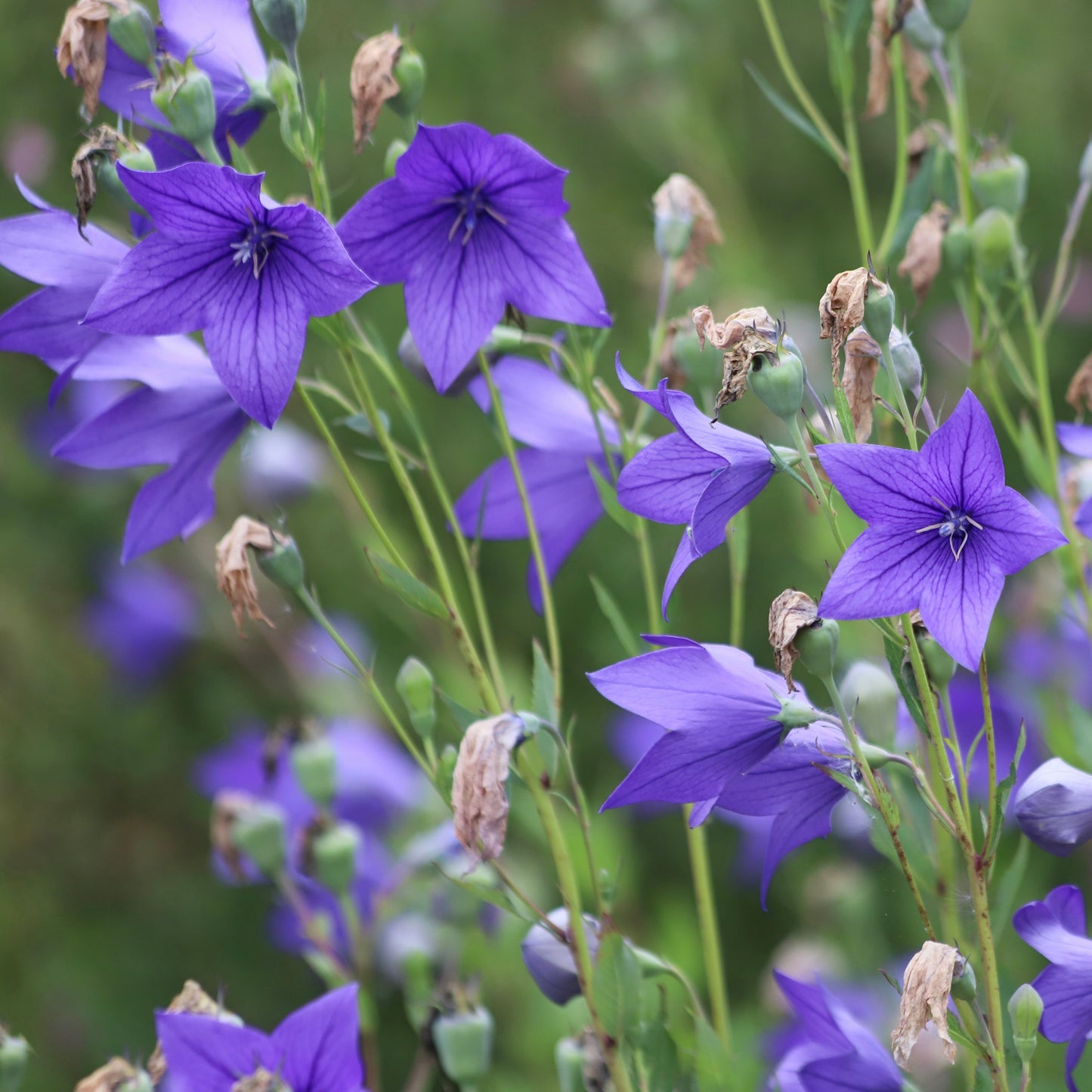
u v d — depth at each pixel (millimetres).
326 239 1104
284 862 1300
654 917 1706
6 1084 1178
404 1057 2133
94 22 1143
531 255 1146
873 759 1103
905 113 1241
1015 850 1433
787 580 2207
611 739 1673
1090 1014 1107
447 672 1648
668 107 2273
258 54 1170
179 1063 1134
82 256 1166
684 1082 1161
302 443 1922
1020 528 1059
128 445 1183
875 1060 1132
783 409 1080
